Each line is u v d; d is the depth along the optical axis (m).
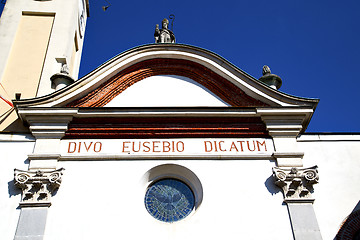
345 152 13.41
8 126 14.16
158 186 12.88
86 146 13.12
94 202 12.01
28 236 11.26
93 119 13.52
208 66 15.15
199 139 13.44
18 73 16.22
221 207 12.05
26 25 18.08
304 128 14.02
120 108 13.52
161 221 12.15
